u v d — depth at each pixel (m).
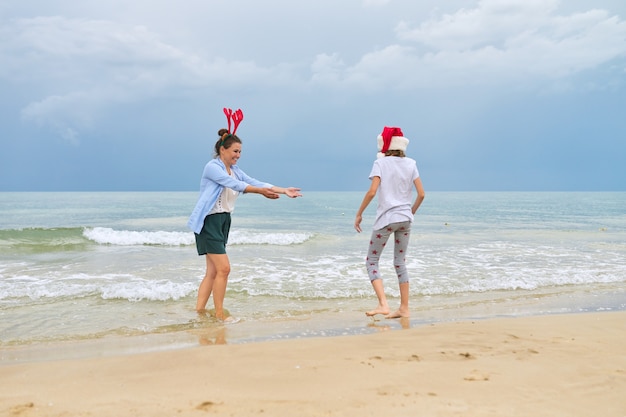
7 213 26.95
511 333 3.99
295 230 16.50
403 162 5.05
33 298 5.87
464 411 2.18
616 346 3.51
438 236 14.22
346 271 7.97
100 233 12.95
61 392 2.56
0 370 3.03
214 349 3.48
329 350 3.43
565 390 2.49
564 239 13.59
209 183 5.04
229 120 5.18
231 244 12.37
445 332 4.04
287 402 2.31
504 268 8.37
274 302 5.84
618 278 7.49
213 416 2.15
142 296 5.89
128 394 2.50
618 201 54.81
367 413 2.15
